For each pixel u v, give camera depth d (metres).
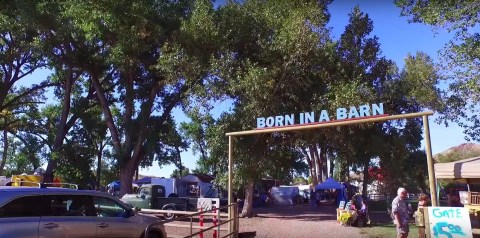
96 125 38.72
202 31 21.92
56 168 35.41
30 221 7.78
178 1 27.91
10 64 37.78
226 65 20.97
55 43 30.03
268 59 21.53
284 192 40.22
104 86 36.31
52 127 48.19
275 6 23.58
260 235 15.16
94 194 9.16
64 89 42.47
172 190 34.75
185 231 15.59
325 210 29.08
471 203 15.00
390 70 26.81
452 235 8.70
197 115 21.59
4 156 46.78
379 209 28.52
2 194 7.73
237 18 22.45
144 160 36.09
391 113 26.36
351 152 26.33
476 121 18.05
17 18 30.31
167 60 22.06
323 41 21.03
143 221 9.80
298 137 22.31
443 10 13.16
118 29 26.16
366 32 24.38
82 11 25.91
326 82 21.95
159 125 31.89
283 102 21.69
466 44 13.13
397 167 25.27
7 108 44.25
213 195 33.75
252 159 21.28
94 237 8.71
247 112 20.45
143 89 31.81
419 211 9.49
